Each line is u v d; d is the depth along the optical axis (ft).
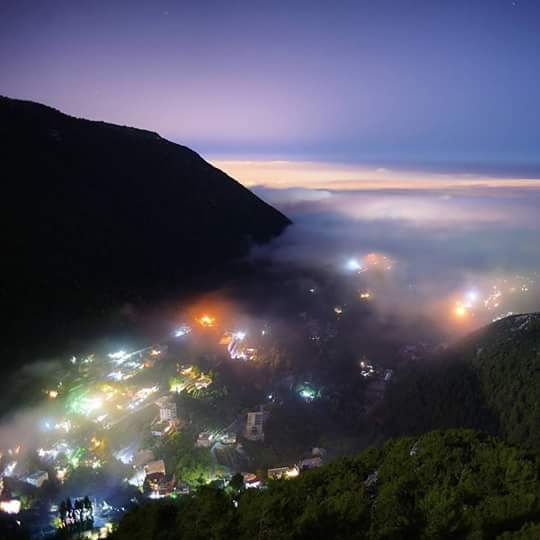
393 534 54.90
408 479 64.34
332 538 56.08
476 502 58.59
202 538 62.23
